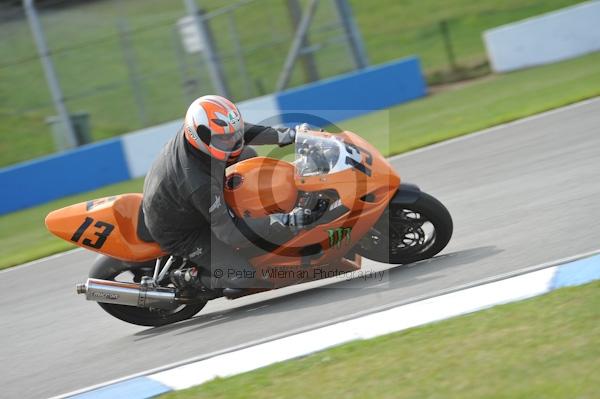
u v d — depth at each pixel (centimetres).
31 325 2466
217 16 6675
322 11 6662
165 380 1744
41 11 6931
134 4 6956
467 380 1384
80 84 6744
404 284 1980
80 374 1938
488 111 4659
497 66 6275
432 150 3872
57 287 2852
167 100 6297
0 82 7112
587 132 3353
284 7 6719
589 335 1440
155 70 6544
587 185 2544
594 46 5934
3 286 3073
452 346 1542
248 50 6294
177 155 1973
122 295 2103
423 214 2052
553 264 1881
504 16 8306
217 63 6228
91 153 5453
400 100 6022
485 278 1891
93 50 6825
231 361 1764
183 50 6250
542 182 2738
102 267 2198
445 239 2078
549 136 3469
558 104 4122
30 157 6644
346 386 1478
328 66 6631
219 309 2259
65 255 3334
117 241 2120
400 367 1504
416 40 8250
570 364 1352
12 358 2189
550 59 6038
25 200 5425
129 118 6444
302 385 1528
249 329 1962
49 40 6925
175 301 2116
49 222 2156
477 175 3128
